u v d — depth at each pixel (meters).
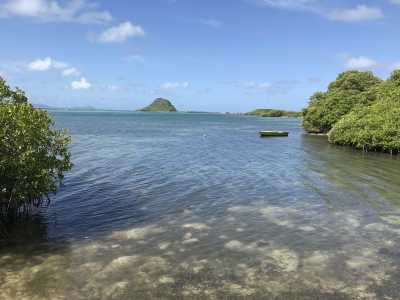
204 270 13.96
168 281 13.10
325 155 47.06
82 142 59.25
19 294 12.16
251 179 30.27
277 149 54.16
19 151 17.69
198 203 22.84
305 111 97.31
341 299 12.03
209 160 41.12
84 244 16.30
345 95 91.12
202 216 20.31
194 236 17.34
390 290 12.59
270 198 24.20
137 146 55.19
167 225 18.81
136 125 126.62
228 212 21.08
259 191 26.06
